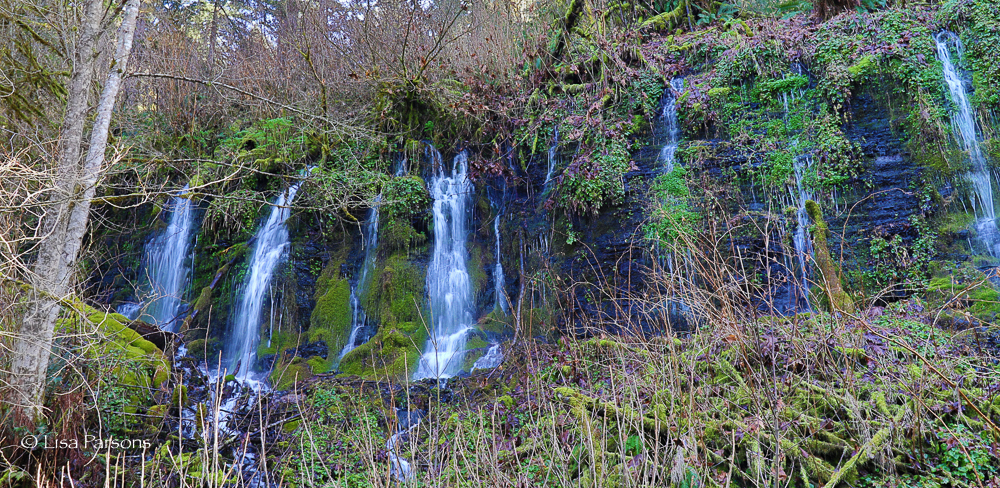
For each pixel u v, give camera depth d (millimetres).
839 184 9883
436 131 13023
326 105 12430
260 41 16031
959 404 4133
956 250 8891
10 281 5227
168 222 13211
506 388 7160
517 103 12836
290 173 12492
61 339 5809
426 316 10969
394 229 11648
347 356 10016
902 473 3967
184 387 6969
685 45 12531
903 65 10164
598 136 11461
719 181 10609
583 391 5781
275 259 11633
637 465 3893
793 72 11117
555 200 11484
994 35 10000
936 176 9445
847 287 9070
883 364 4770
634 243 10492
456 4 15820
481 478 4422
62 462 4965
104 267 12844
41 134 7547
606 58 12656
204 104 14547
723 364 5160
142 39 14602
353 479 5043
